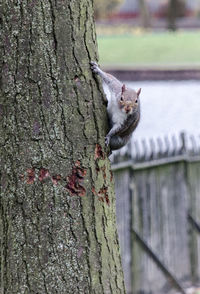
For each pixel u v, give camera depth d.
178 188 15.58
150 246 15.12
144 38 64.88
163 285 15.38
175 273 15.63
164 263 15.38
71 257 7.59
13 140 7.50
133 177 14.65
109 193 7.96
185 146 15.71
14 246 7.52
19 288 7.52
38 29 7.47
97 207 7.76
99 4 83.00
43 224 7.50
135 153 14.84
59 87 7.57
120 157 14.38
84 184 7.68
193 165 15.80
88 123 7.76
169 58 53.72
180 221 15.66
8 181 7.52
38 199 7.50
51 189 7.52
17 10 7.44
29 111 7.48
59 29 7.56
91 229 7.70
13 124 7.49
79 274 7.63
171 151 15.46
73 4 7.66
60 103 7.57
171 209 15.47
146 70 44.19
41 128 7.50
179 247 15.70
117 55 55.59
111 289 7.85
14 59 7.47
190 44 60.41
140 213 14.91
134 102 8.80
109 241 7.88
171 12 72.06
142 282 14.97
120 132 8.80
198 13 90.12
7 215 7.55
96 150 7.82
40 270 7.50
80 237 7.63
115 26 76.38
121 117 8.70
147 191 15.01
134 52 56.75
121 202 14.49
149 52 56.66
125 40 63.09
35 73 7.48
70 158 7.61
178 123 30.81
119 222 14.47
